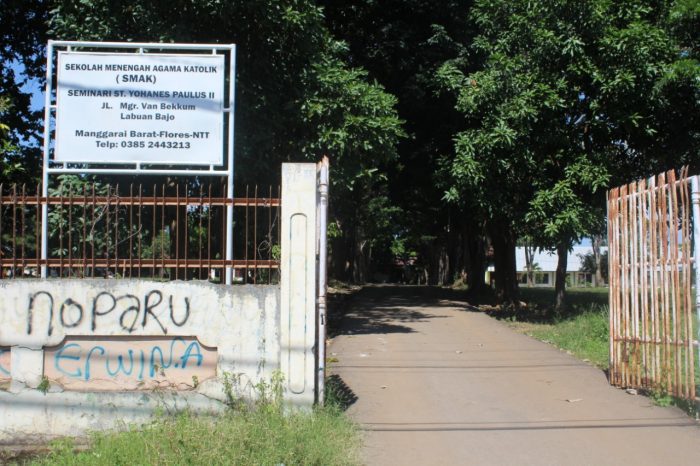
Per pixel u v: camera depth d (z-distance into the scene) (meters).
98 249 9.35
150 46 8.06
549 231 14.45
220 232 10.52
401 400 7.89
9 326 6.68
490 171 15.38
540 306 20.70
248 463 5.31
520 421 7.00
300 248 6.84
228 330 6.76
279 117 11.93
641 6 14.64
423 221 44.47
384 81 20.64
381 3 19.69
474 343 12.36
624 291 8.21
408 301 24.16
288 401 6.70
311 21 11.77
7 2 14.77
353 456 5.84
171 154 7.97
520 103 14.40
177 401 6.68
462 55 19.17
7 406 6.64
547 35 14.31
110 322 6.72
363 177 12.82
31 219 8.67
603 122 14.66
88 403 6.68
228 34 11.58
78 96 7.90
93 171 7.77
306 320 6.77
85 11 11.17
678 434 6.47
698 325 6.73
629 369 8.12
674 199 6.98
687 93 14.55
